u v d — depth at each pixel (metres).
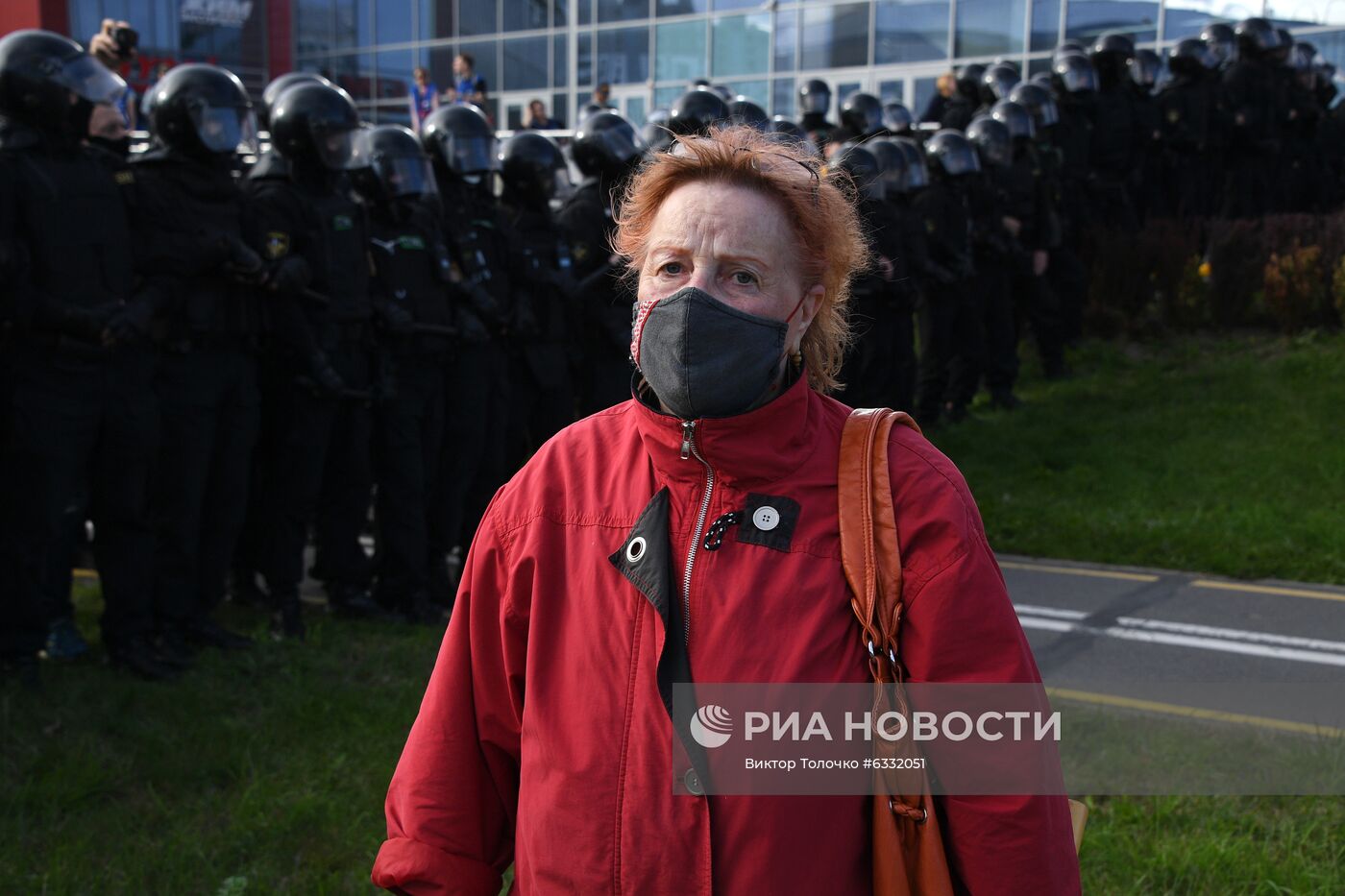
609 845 1.54
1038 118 11.50
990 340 10.99
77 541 5.57
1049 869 1.54
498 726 1.75
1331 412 10.11
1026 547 7.70
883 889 1.54
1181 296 12.59
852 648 1.54
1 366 4.65
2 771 4.03
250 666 5.18
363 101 24.38
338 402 5.75
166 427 5.14
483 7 23.28
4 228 4.37
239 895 3.25
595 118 6.87
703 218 1.59
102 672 5.04
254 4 22.66
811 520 1.58
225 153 5.01
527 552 1.68
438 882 1.70
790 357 1.66
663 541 1.59
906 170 9.12
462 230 6.32
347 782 4.09
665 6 21.66
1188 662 5.55
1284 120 15.09
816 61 20.61
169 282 4.97
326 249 5.61
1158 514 8.15
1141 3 18.56
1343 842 3.65
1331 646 5.79
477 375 6.39
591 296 6.82
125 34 6.79
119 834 3.68
